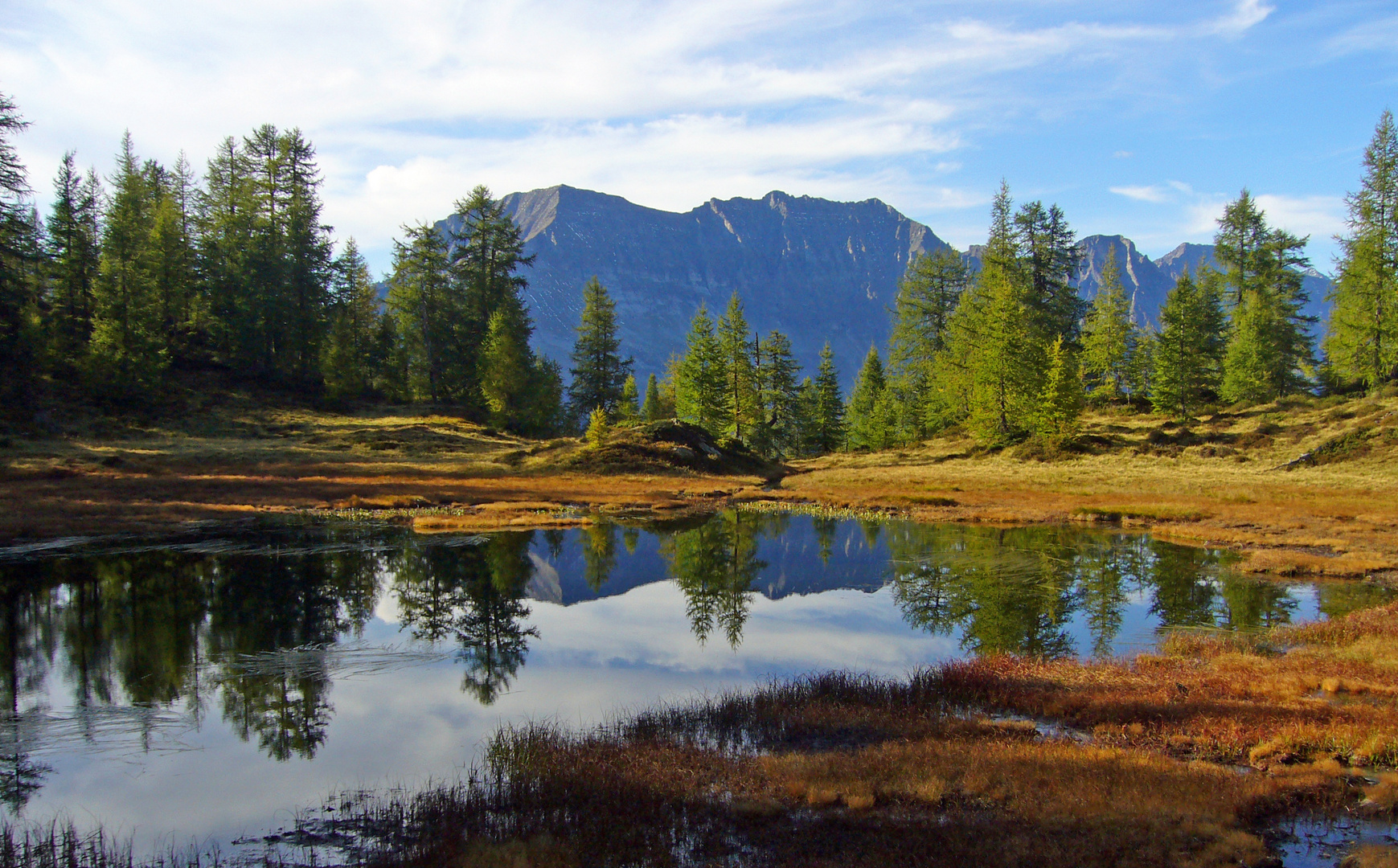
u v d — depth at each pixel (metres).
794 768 9.69
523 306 75.25
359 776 10.21
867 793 8.95
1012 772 9.34
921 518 39.03
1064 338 71.75
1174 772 9.32
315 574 24.25
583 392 78.88
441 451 56.59
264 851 8.16
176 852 8.16
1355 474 43.19
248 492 40.22
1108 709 11.73
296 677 14.81
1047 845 7.59
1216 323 72.31
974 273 78.06
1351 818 8.34
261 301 63.38
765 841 7.96
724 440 69.25
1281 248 70.19
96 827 8.76
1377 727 10.57
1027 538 32.06
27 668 15.05
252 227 66.31
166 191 76.19
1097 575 24.39
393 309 74.94
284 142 67.50
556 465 55.66
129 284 56.69
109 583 22.47
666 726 11.80
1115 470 51.09
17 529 28.97
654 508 42.91
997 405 63.47
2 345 52.97
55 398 52.16
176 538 29.83
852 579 25.20
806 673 15.29
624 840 8.02
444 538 31.47
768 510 42.88
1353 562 24.39
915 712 12.26
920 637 18.28
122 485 39.41
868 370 90.25
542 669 15.61
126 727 12.02
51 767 10.52
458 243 75.69
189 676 14.70
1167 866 7.18
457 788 9.73
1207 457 52.00
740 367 75.56
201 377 61.31
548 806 8.99
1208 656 15.32
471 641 17.81
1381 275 55.28
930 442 72.12
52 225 59.38
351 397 67.38
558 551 30.12
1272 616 18.91
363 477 47.75
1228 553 27.77
